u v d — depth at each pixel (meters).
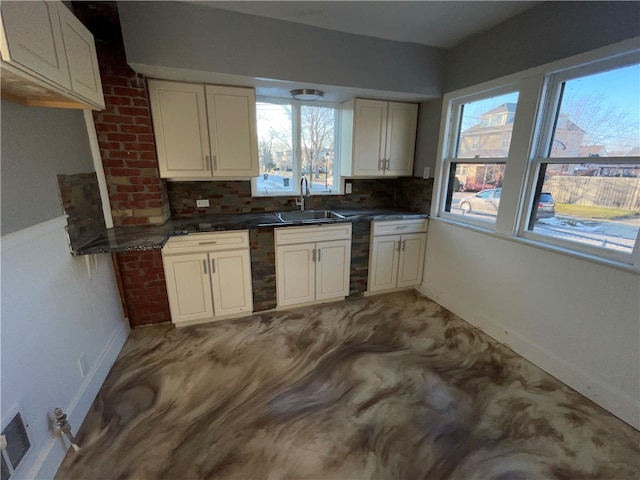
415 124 3.16
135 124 2.22
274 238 2.63
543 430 1.58
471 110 2.60
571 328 1.88
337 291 2.99
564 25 1.82
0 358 1.11
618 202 1.66
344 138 3.14
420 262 3.24
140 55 1.94
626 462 1.42
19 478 1.14
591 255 1.77
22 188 1.33
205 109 2.40
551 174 2.01
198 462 1.41
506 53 2.20
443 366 2.10
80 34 1.53
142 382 1.92
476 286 2.60
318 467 1.39
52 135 1.62
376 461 1.42
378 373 2.02
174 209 2.80
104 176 2.23
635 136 1.58
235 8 2.02
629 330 1.60
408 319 2.74
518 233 2.25
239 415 1.67
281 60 2.24
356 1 1.93
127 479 1.33
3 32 0.94
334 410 1.71
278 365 2.10
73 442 1.42
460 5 1.98
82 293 1.79
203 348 2.27
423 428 1.60
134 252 2.38
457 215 2.82
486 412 1.70
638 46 1.49
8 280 1.19
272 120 2.99
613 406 1.68
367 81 2.52
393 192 3.58
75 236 1.76
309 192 3.12
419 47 2.63
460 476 1.36
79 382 1.65
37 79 1.12
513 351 2.28
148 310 2.52
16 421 1.16
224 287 2.56
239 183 2.95
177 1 1.93
